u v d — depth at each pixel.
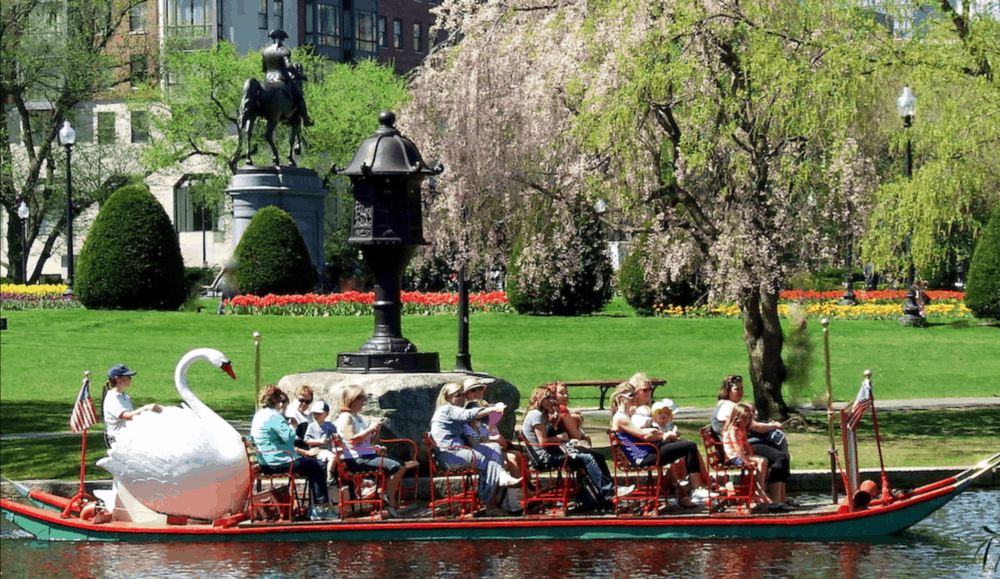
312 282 146.62
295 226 144.62
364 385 55.84
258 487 53.19
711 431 51.47
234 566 43.91
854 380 100.50
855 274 176.50
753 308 76.38
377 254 58.50
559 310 139.62
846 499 48.47
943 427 76.44
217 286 173.38
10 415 78.62
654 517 48.06
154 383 93.94
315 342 117.19
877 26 68.19
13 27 198.12
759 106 69.00
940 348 116.50
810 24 68.31
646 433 48.72
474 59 73.00
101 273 135.00
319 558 45.03
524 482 49.28
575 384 82.44
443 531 47.91
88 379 51.34
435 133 77.62
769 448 50.47
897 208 68.00
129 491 49.50
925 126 66.62
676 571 42.25
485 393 57.34
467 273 79.06
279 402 50.44
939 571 41.66
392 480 50.41
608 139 67.31
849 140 68.75
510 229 78.31
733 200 71.38
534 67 72.19
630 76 67.06
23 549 47.47
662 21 66.94
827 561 43.44
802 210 71.75
